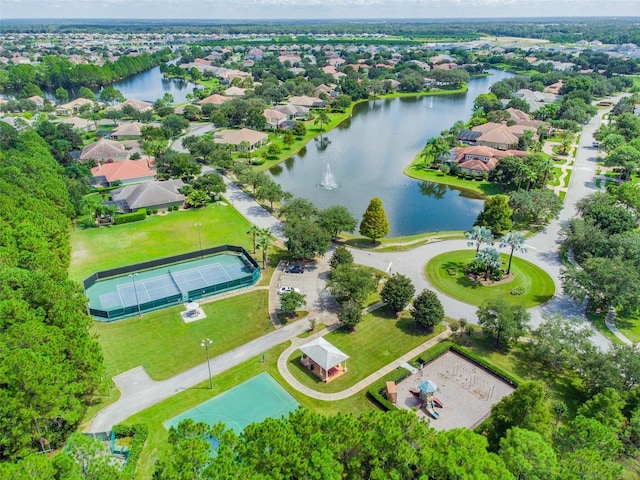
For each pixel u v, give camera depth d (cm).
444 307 8025
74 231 10744
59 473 3528
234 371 6462
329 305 8019
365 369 6538
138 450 5031
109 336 7131
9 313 5281
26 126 17662
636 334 7312
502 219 10119
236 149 16938
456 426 5578
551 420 5478
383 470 3747
